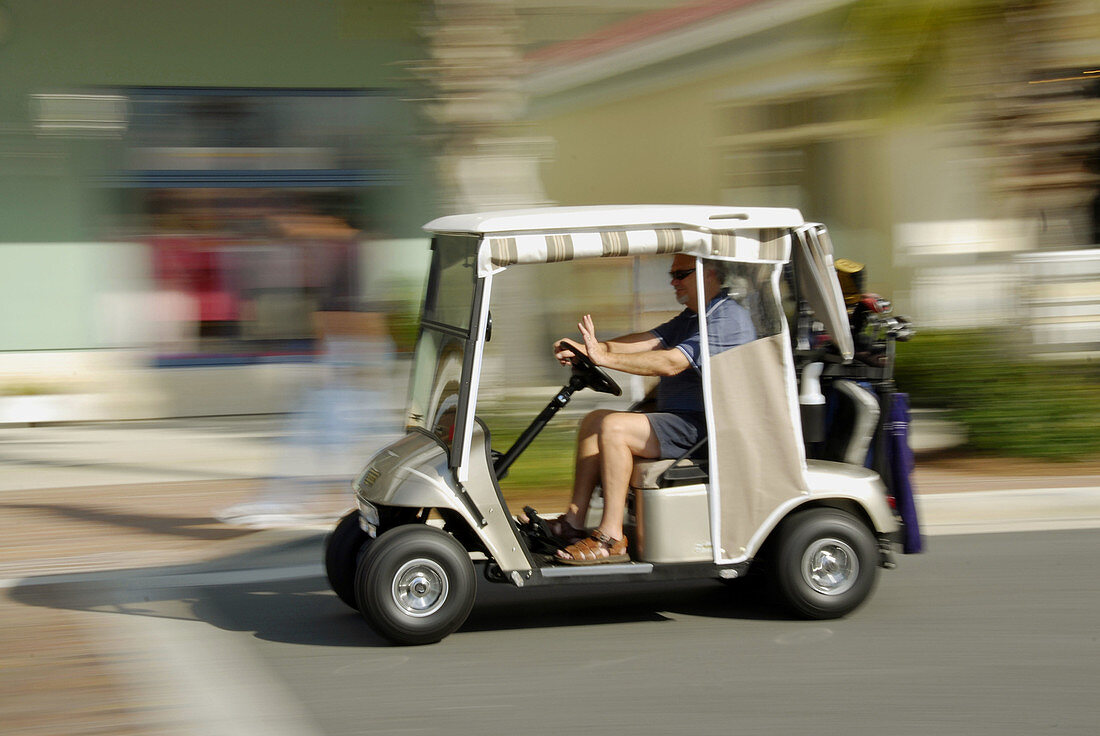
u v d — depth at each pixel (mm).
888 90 8797
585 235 4777
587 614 5359
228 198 11703
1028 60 8469
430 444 4961
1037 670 4516
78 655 4816
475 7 7852
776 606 5395
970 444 8484
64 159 11352
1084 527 6777
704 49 12430
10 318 11305
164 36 11445
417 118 9305
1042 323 9789
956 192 11148
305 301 11867
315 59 11781
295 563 6277
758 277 5012
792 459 5000
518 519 5332
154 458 9188
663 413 5055
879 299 5422
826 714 4121
